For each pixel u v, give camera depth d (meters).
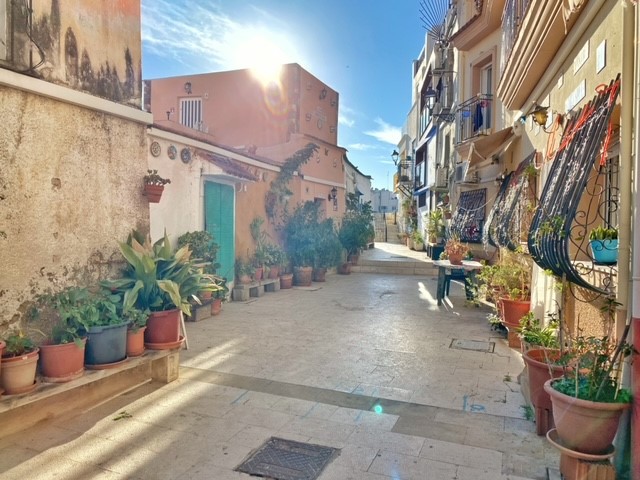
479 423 3.64
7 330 3.49
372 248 21.53
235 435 3.42
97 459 3.07
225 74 14.13
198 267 5.29
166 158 7.12
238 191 9.54
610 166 3.74
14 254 3.54
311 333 6.57
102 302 3.88
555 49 4.89
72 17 3.98
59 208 3.89
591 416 2.53
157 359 4.51
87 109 4.14
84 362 3.77
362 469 2.95
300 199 12.63
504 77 6.81
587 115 3.69
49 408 3.66
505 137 8.36
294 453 3.16
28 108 3.63
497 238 7.79
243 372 4.85
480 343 6.06
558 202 3.70
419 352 5.63
